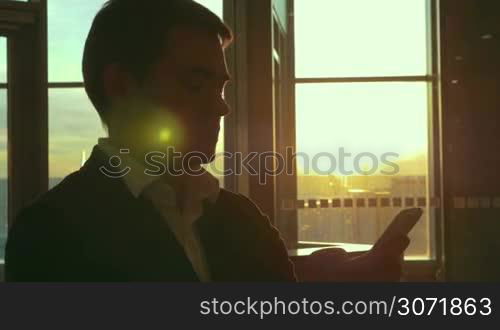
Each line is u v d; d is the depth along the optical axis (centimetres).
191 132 87
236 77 407
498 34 435
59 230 80
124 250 81
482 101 436
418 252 457
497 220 436
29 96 410
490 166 435
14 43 405
